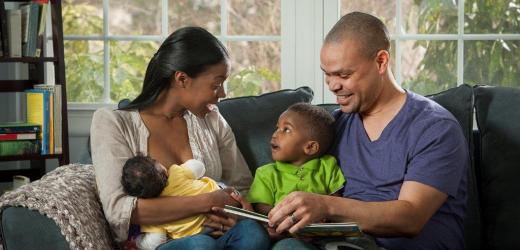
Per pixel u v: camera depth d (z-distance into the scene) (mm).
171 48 2221
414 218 2033
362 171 2246
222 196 2150
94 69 3496
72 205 2000
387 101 2250
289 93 2684
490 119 2539
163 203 2072
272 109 2627
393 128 2203
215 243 1982
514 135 2496
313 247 1908
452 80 3480
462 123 2494
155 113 2301
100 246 2002
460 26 3457
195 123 2367
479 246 2463
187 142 2338
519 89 2592
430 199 2066
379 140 2225
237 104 2637
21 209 1953
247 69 3525
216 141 2428
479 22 3467
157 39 3494
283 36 3443
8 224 1950
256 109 2623
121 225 2057
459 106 2510
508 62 3473
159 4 3490
